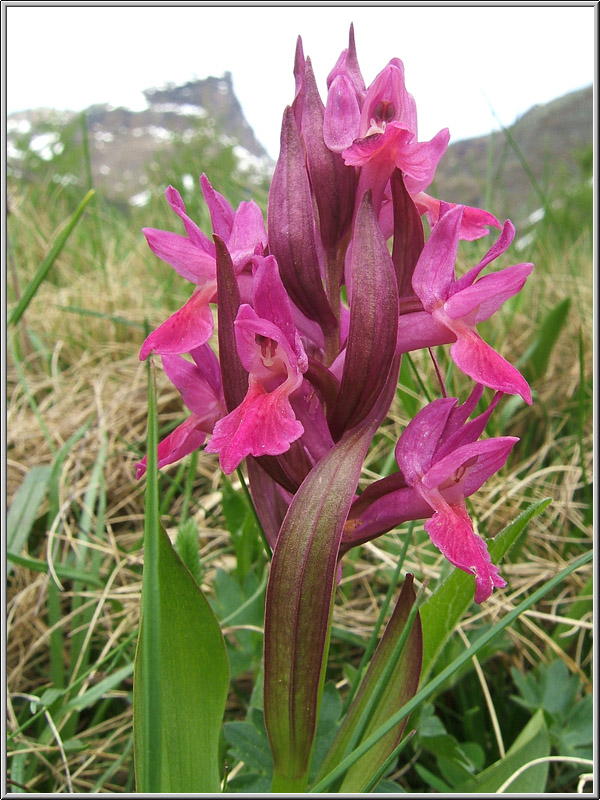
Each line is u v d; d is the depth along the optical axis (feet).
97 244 0.90
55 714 0.35
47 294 0.78
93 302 0.73
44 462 0.55
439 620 0.31
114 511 0.51
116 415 0.58
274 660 0.25
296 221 0.27
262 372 0.26
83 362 0.65
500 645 0.38
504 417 0.55
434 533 0.26
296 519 0.25
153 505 0.20
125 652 0.41
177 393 0.61
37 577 0.45
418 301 0.28
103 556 0.48
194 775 0.26
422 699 0.24
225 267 0.25
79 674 0.39
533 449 0.58
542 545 0.48
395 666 0.27
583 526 0.48
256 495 0.30
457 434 0.28
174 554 0.24
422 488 0.27
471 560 0.25
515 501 0.49
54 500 0.45
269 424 0.24
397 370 0.29
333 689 0.32
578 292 0.69
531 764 0.29
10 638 0.42
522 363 0.61
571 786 0.35
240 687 0.41
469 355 0.27
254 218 0.30
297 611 0.25
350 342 0.26
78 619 0.41
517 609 0.24
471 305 0.27
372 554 0.48
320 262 0.30
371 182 0.28
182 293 0.78
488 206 0.82
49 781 0.35
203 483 0.55
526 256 0.88
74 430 0.57
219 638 0.25
